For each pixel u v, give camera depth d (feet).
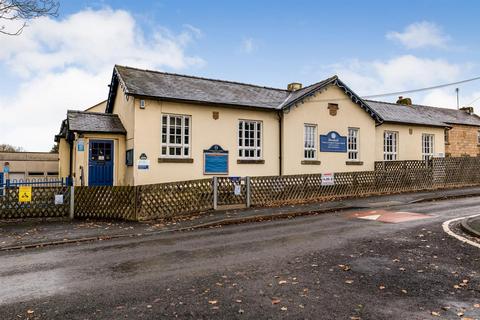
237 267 20.36
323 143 62.23
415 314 14.01
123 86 49.75
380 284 17.33
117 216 38.09
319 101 62.13
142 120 47.80
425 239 26.32
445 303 15.02
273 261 21.43
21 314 14.53
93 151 50.39
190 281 18.12
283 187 47.50
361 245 24.97
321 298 15.67
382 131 72.64
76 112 54.13
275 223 34.94
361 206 43.65
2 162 94.02
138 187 37.37
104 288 17.33
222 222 35.42
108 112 62.54
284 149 58.34
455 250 23.26
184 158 50.57
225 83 63.52
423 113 87.56
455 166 64.28
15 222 36.01
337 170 63.52
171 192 39.52
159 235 30.45
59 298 16.17
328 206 43.47
